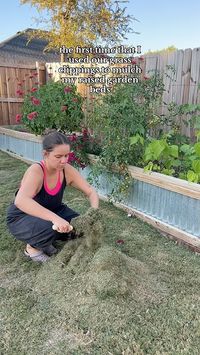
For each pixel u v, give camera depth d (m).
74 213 2.21
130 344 1.47
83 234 2.00
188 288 1.87
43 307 1.71
